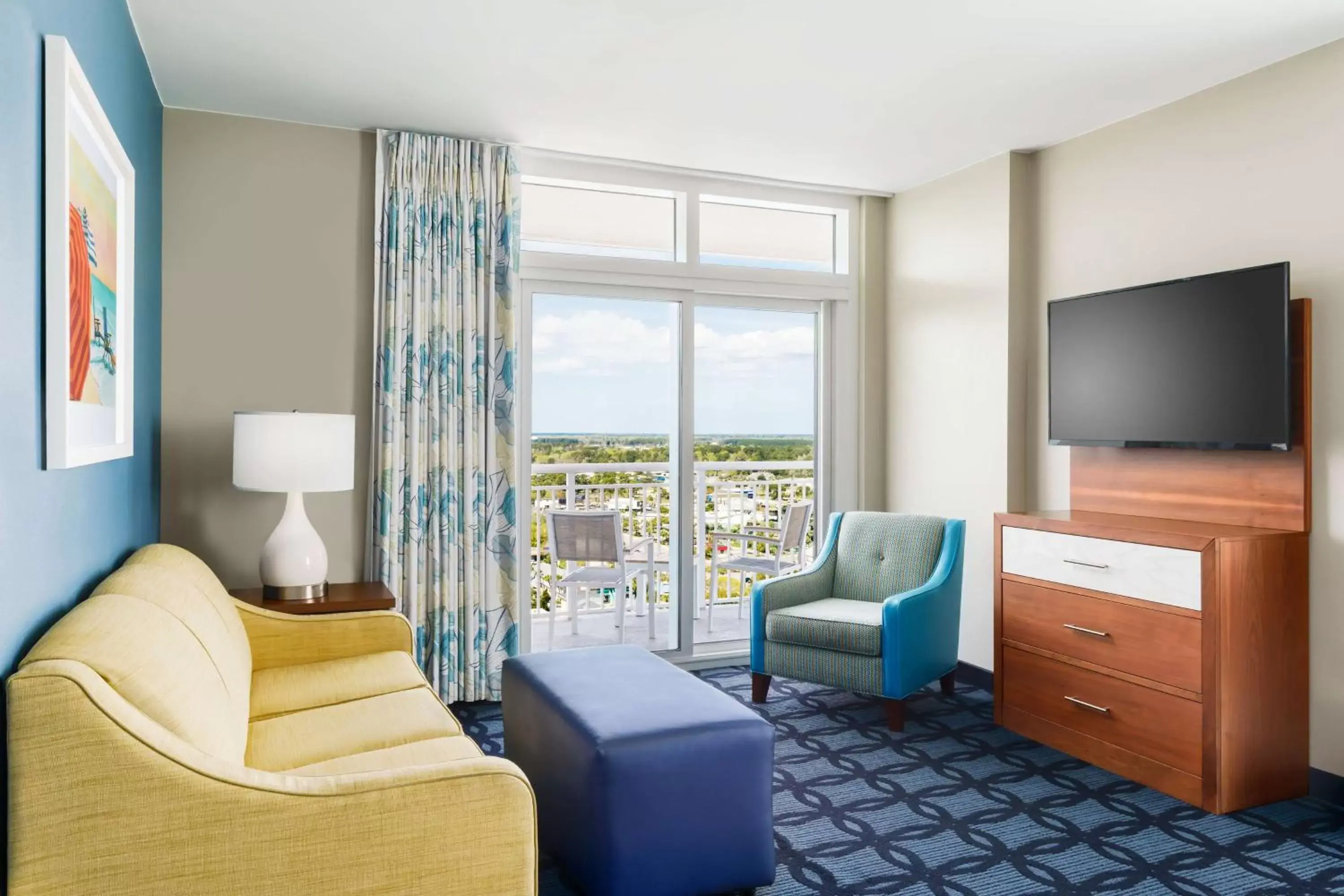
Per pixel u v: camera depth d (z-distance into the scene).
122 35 2.58
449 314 3.96
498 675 4.04
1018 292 4.18
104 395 2.12
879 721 3.79
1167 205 3.56
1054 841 2.68
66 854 1.32
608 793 2.16
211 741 1.63
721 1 2.72
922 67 3.21
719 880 2.29
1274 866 2.53
